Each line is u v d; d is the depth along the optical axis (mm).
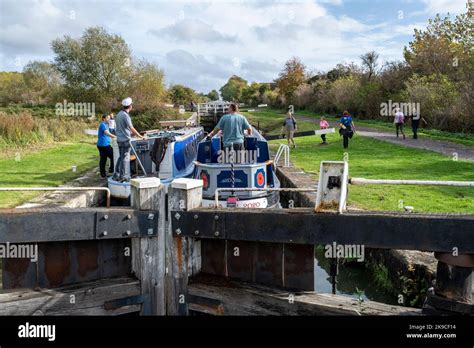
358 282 6852
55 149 18562
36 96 42594
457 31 29047
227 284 4496
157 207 4461
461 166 13227
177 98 48656
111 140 12680
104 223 4266
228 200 7887
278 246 4391
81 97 37312
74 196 9727
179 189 4469
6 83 44469
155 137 10461
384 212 3951
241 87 72750
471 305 3686
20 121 19781
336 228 3982
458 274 3734
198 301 4578
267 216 4211
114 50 37406
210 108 22016
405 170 12883
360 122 32125
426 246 3721
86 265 4441
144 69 38062
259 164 8453
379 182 4078
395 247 3812
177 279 4605
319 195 4094
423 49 30312
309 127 31422
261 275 4492
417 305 5562
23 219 4117
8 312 4160
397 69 32281
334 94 40469
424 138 21375
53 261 4344
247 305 4426
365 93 34438
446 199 9188
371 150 17938
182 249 4559
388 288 6285
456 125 23297
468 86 22391
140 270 4480
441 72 29031
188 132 12711
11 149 17578
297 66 57062
